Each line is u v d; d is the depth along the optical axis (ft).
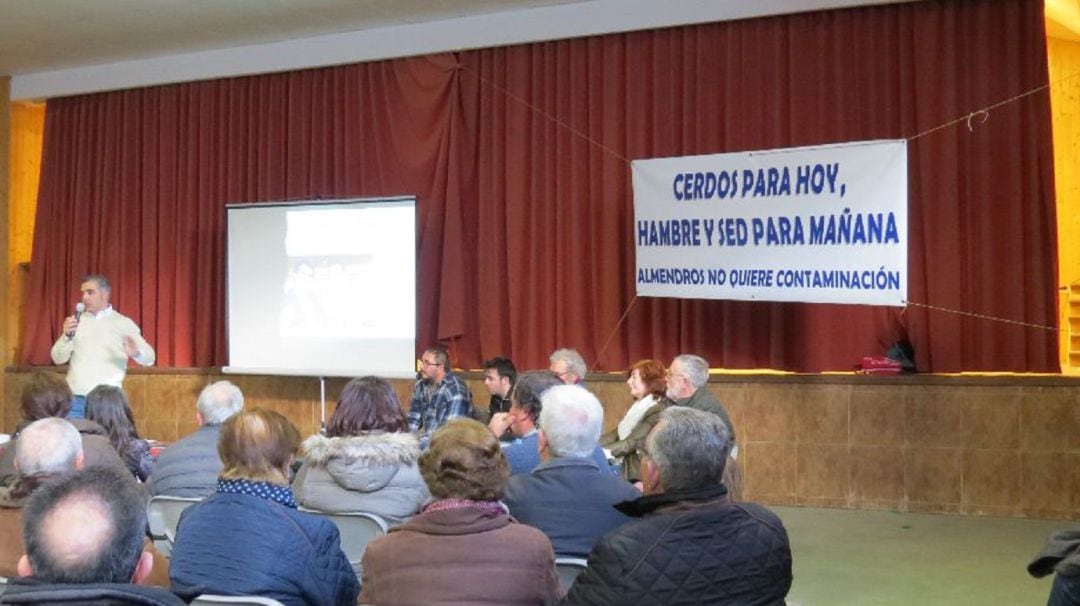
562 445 9.00
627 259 22.50
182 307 27.09
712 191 20.45
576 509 8.76
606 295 22.68
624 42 22.61
